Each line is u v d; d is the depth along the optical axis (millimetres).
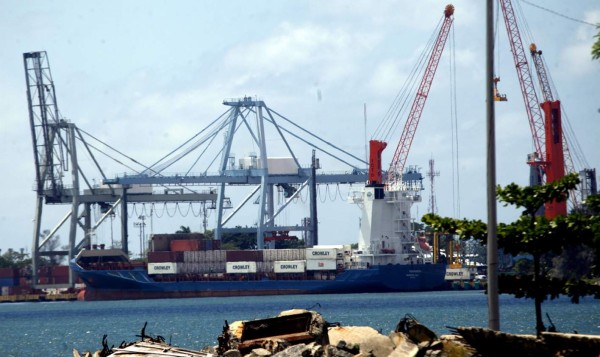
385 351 65250
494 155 56250
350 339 67625
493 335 54562
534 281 74250
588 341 52312
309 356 62656
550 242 73562
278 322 70750
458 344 55750
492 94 55750
